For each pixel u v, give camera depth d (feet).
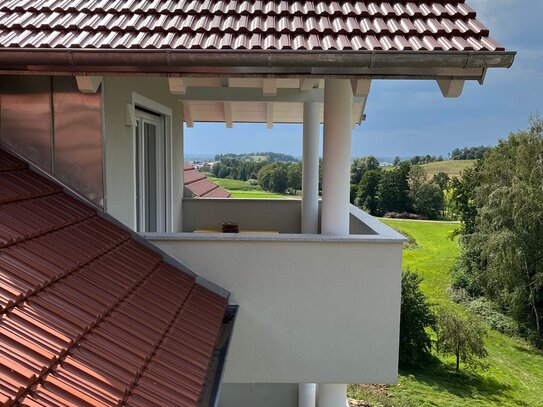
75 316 9.73
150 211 26.48
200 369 10.58
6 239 10.68
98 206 15.72
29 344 8.18
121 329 10.39
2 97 15.52
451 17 14.23
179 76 13.39
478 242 97.66
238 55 12.42
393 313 15.74
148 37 13.10
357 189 178.60
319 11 14.55
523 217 89.56
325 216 17.03
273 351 15.84
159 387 9.25
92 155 15.56
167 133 27.14
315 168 27.53
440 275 126.62
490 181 98.84
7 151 15.74
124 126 18.04
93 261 12.46
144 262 14.20
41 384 7.59
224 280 15.58
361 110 29.86
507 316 98.63
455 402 73.46
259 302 15.66
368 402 68.69
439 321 87.15
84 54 12.41
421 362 86.79
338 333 15.80
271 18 14.15
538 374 82.99
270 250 15.52
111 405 7.91
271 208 34.50
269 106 35.35
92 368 8.63
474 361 84.74
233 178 157.79
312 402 27.37
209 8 14.57
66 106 15.46
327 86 16.44
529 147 94.07
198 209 34.32
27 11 14.29
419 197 171.32
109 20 13.87
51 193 14.90
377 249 15.53
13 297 9.06
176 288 13.87
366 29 13.41
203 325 12.66
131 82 19.11
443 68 13.23
